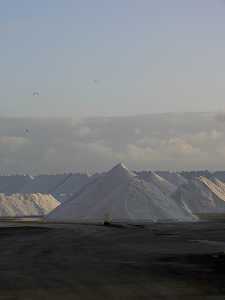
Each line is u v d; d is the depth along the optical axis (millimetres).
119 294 18359
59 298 17656
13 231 52125
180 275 22641
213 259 27641
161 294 18328
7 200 163125
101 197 101125
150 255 30906
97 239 43500
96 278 22094
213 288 19453
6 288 19719
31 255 32156
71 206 101562
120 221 78625
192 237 44875
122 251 33719
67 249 35719
